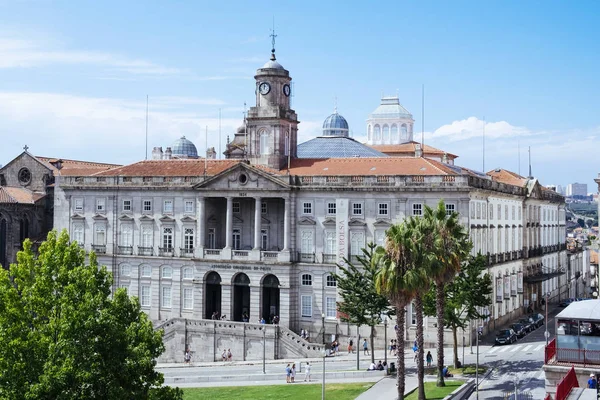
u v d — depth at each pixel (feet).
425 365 260.42
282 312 321.73
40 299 150.20
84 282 151.94
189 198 347.56
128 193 362.53
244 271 330.34
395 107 498.69
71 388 139.23
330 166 333.83
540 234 428.97
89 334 143.54
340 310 265.34
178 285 348.59
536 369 242.99
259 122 345.72
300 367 267.18
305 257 322.96
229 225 335.26
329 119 435.53
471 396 209.77
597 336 151.12
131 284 360.69
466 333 292.81
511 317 357.20
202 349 317.63
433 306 245.86
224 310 333.83
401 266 190.60
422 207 301.84
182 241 349.00
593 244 404.57
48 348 143.13
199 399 232.94
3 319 144.87
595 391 141.79
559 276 474.90
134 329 160.35
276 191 325.21
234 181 334.24
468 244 220.23
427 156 429.79
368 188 309.42
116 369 146.00
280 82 347.15
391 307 296.92
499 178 430.20
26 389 138.00
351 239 313.94
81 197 374.84
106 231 367.45
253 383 255.29
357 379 247.70
